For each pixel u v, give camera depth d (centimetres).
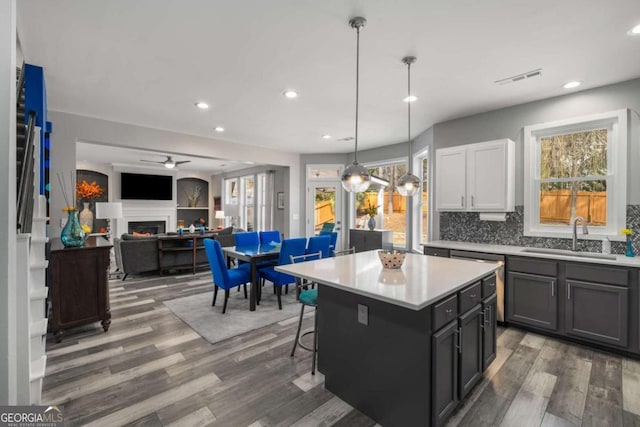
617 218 300
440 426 170
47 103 363
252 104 370
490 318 227
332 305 212
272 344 285
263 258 383
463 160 382
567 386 217
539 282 297
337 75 291
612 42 229
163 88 322
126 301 411
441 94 335
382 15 199
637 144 291
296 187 693
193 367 244
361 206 668
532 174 356
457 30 215
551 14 196
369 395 189
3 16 112
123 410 192
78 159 830
